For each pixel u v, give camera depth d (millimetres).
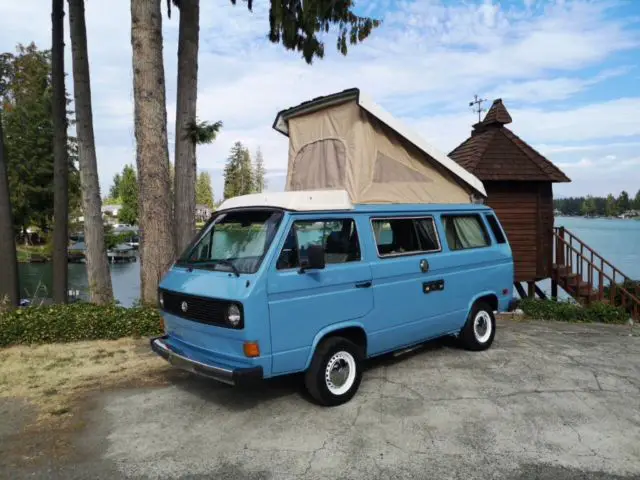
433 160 6648
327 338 4863
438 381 5641
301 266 4496
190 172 9383
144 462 3830
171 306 4930
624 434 4328
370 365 6254
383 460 3855
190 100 9234
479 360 6484
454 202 6902
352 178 6141
